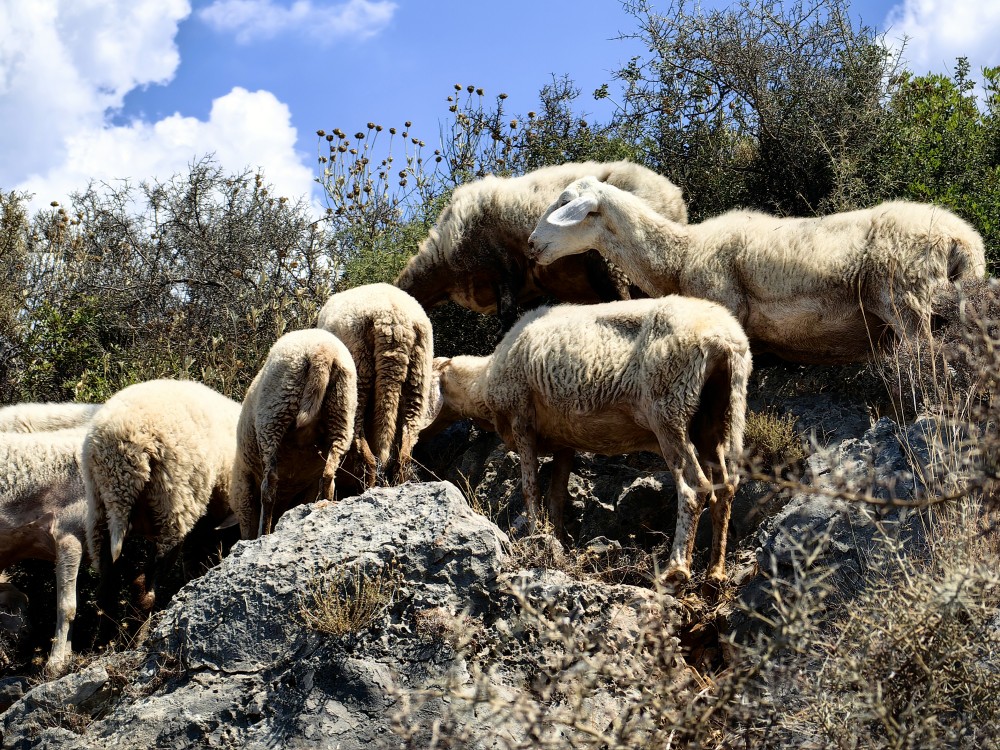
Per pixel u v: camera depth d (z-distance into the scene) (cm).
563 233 908
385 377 785
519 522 773
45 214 1416
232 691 554
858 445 632
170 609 609
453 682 425
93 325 1198
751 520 730
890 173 1038
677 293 880
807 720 407
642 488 794
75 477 812
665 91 1204
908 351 689
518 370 754
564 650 529
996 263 898
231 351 1134
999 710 382
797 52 1152
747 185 1147
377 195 1302
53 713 589
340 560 589
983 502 475
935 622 390
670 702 407
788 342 839
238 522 837
